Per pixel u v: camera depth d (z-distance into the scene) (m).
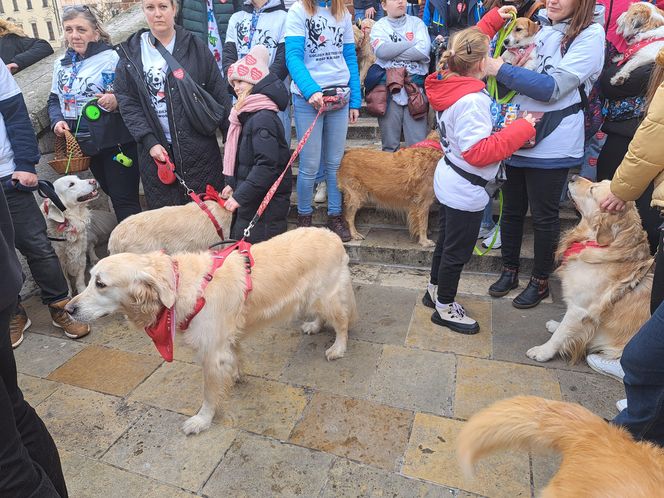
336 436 2.31
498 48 3.01
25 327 3.35
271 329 3.25
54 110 4.03
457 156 2.71
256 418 2.45
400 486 2.03
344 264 2.86
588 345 2.77
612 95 3.04
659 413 1.62
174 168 3.55
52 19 37.34
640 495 1.17
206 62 3.55
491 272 3.86
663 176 1.87
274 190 2.77
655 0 3.41
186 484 2.09
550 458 2.12
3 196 1.35
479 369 2.74
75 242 3.76
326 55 3.74
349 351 2.96
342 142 4.03
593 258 2.57
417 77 4.28
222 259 2.39
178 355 3.00
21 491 1.28
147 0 3.22
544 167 2.93
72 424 2.46
